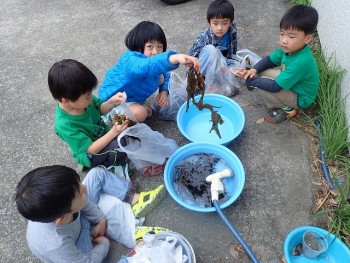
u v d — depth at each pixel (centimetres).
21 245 196
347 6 246
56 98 188
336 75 249
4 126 268
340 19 260
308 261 181
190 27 350
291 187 212
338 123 225
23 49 345
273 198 208
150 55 228
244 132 247
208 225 198
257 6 369
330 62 273
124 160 227
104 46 339
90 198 199
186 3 390
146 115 245
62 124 198
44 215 147
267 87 239
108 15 382
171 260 163
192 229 198
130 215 197
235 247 188
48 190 144
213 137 248
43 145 251
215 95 255
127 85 228
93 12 389
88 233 187
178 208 207
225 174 208
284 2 372
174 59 183
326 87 251
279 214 200
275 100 250
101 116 240
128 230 191
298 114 255
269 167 224
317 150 230
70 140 200
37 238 163
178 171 220
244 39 327
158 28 227
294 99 242
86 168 231
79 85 180
